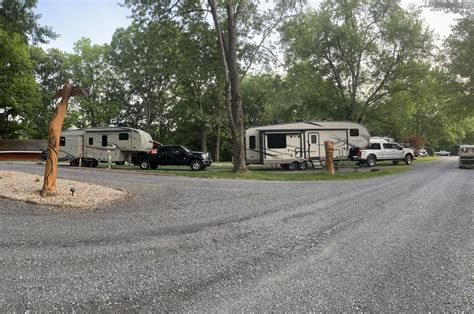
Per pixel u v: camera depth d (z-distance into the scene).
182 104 41.88
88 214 7.17
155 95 45.75
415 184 13.12
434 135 64.69
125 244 5.09
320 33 31.62
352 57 32.12
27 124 39.78
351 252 4.82
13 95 33.34
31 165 21.94
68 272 3.96
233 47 20.30
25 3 21.06
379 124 35.16
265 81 25.69
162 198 9.46
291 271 4.10
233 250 4.91
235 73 20.23
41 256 4.46
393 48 31.56
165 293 3.46
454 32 28.31
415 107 35.47
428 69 30.62
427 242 5.28
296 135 24.36
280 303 3.26
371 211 7.79
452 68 28.38
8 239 5.14
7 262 4.21
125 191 10.34
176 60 21.84
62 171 17.28
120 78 46.84
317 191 11.40
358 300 3.32
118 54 40.47
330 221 6.78
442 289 3.57
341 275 3.97
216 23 19.61
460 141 84.31
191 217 7.05
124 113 48.78
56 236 5.41
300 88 25.31
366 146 25.80
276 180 15.97
